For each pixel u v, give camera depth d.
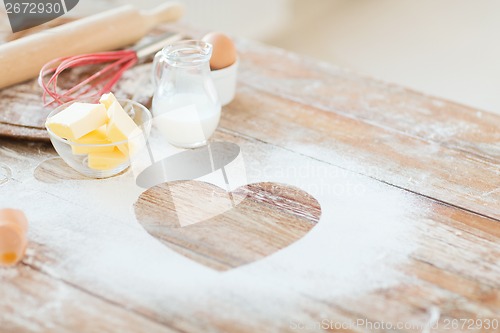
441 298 1.04
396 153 1.24
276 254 1.08
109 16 1.39
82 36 1.36
